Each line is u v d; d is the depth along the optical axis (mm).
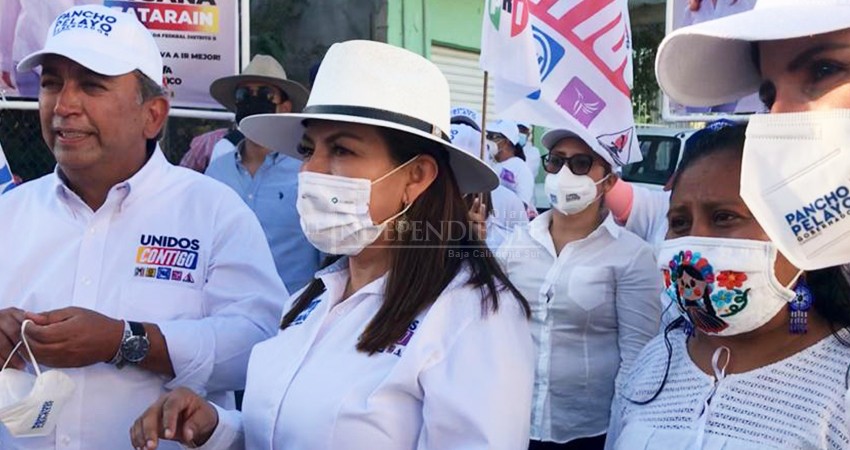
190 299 2357
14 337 2014
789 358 1500
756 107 2453
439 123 1886
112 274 2305
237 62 5539
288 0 7516
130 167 2365
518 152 7008
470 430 1661
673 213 1608
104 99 2242
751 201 1375
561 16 3422
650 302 3225
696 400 1582
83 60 2172
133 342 2129
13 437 2230
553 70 3420
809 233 1343
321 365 1839
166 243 2359
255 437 1913
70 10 2344
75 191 2375
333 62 1897
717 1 4410
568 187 3354
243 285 2418
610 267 3277
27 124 5426
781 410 1451
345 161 1856
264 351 2023
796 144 1349
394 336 1765
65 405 2168
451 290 1798
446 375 1713
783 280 1474
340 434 1720
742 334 1547
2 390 1951
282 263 4367
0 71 5078
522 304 1839
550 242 3428
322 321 1928
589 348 3295
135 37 2330
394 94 1825
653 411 1663
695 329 1681
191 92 5500
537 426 3309
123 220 2342
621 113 3479
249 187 4473
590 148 3379
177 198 2420
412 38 7941
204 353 2229
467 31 8531
